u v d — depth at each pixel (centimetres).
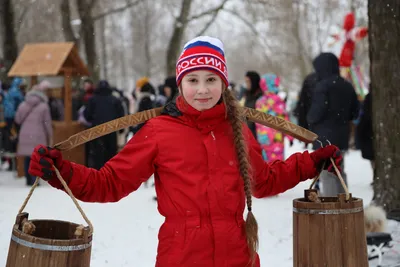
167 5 2466
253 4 2258
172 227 258
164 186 262
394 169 610
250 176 269
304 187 906
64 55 1077
